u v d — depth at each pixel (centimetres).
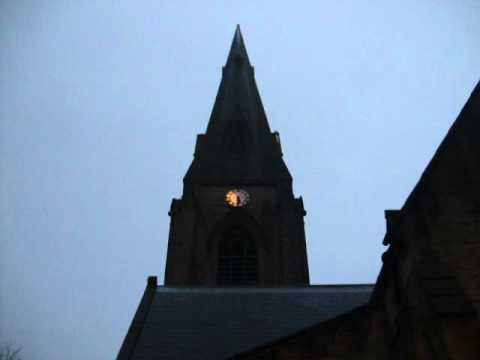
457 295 932
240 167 4316
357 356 1238
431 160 1149
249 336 1769
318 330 1290
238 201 3872
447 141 1162
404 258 1087
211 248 3619
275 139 4781
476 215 1048
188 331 1820
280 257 3506
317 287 2361
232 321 1927
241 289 2328
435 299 929
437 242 1032
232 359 1290
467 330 883
